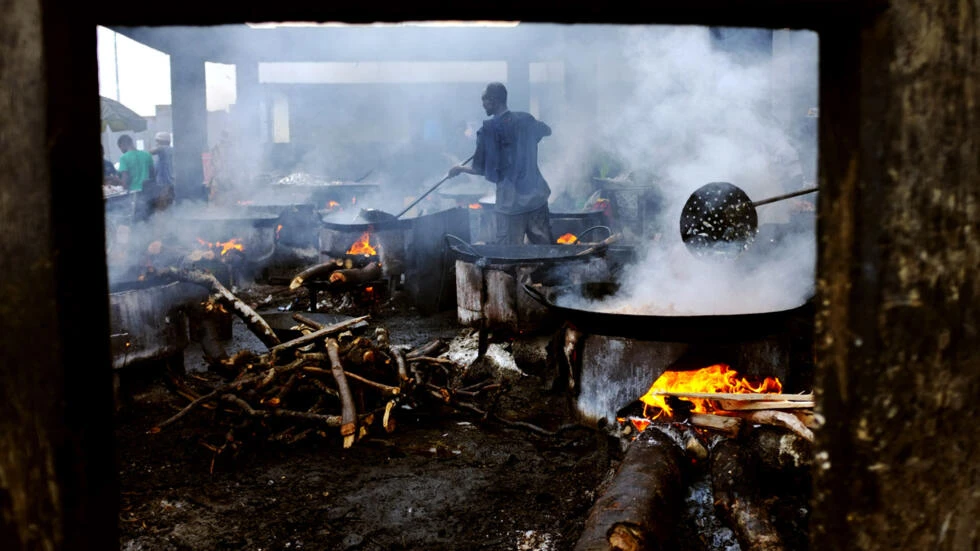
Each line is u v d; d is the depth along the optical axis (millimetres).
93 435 1311
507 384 5359
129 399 4914
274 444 4223
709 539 2979
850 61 1237
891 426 1248
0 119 1154
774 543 2729
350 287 7477
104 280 1348
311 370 4434
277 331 5082
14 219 1173
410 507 3539
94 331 1312
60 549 1229
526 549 3150
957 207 1214
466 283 6156
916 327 1229
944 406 1245
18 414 1204
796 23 1288
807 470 3174
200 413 4730
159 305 4969
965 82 1194
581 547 2533
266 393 4320
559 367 4352
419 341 6707
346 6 1268
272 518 3441
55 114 1175
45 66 1147
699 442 3305
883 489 1260
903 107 1192
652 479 2930
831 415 1322
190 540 3240
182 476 3891
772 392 3795
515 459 4074
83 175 1268
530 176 7297
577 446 4250
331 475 3908
